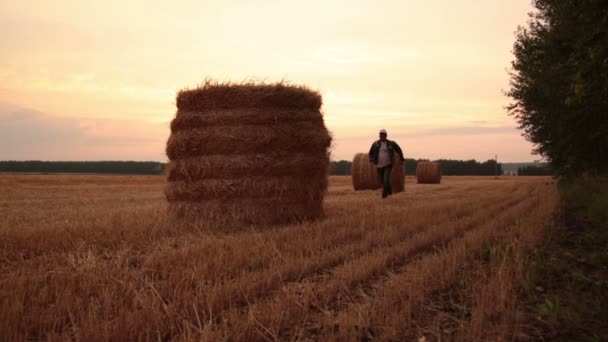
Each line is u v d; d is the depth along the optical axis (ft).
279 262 15.35
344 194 54.24
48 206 38.58
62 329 9.97
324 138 26.96
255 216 24.58
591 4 13.20
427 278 13.09
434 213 29.01
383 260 15.47
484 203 36.27
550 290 12.50
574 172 44.47
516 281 12.72
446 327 10.12
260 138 24.62
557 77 27.99
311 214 26.48
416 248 18.25
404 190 64.08
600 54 13.07
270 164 24.86
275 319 10.23
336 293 12.41
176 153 25.38
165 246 17.84
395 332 9.48
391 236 20.20
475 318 9.88
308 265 14.80
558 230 22.03
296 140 25.61
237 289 12.14
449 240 20.26
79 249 17.10
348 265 14.58
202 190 24.80
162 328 9.82
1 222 26.02
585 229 22.35
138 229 21.25
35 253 17.19
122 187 83.05
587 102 23.53
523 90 38.34
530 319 10.46
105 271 13.79
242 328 9.60
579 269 14.47
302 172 25.89
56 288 12.03
